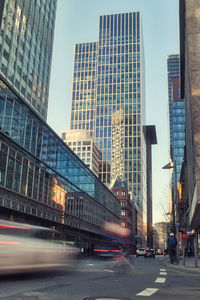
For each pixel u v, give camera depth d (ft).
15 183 114.21
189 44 112.68
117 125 646.33
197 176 98.99
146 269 62.59
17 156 116.98
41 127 139.74
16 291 24.84
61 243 45.75
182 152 447.01
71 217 177.78
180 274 50.08
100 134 649.20
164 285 32.32
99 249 103.45
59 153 161.99
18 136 118.93
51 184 149.48
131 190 612.70
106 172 627.46
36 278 35.78
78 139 566.77
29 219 126.41
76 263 51.90
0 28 185.78
